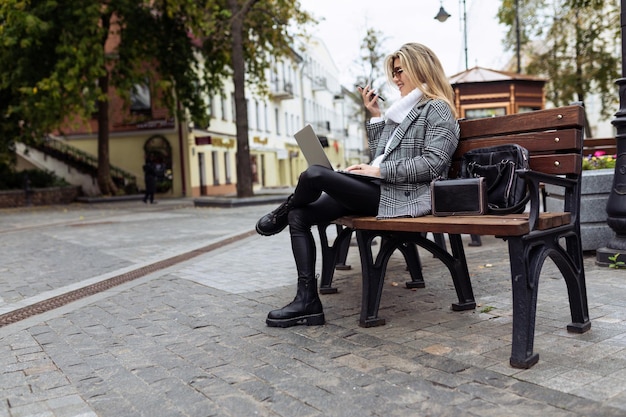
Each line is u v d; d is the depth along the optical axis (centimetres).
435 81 371
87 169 3077
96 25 2111
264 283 544
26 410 264
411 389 261
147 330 397
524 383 259
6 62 2228
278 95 4756
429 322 372
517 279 280
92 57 2084
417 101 374
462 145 375
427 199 350
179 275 614
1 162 2591
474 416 229
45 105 2066
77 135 3291
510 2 2280
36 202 2588
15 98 2406
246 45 2425
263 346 342
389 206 353
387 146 378
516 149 320
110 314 452
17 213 2078
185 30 2594
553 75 2438
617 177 521
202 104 2748
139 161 3228
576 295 329
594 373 265
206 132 3403
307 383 277
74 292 553
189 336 375
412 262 478
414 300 437
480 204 315
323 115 6869
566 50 2450
